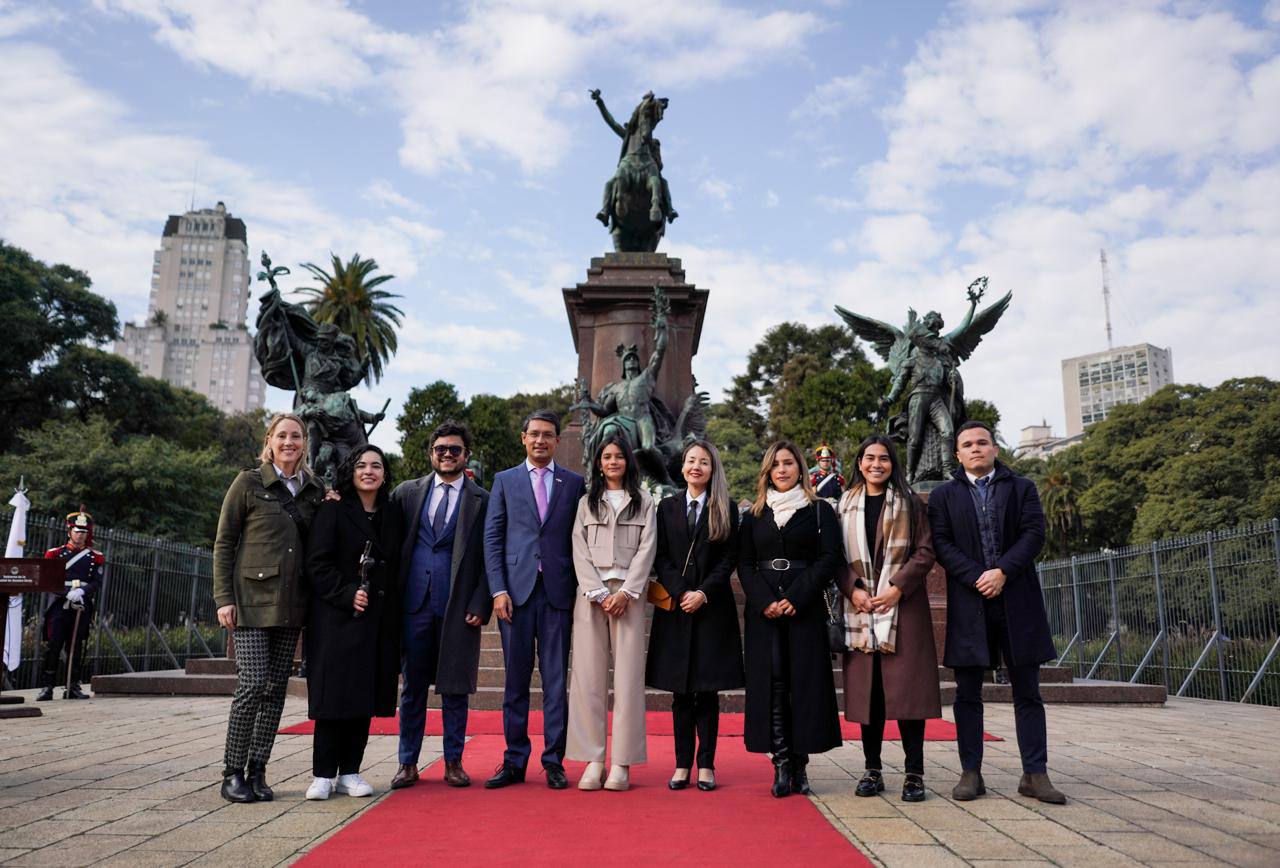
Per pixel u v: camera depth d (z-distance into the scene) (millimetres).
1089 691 10203
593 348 14781
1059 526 43906
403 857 3359
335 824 3947
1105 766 5648
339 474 4953
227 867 3236
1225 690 11711
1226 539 12141
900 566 4812
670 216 16156
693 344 15312
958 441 5023
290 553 4691
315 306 38844
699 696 4941
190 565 15555
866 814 4207
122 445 33156
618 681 4930
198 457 33156
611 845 3551
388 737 6965
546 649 5074
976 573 4656
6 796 4574
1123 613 14398
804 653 4785
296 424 4941
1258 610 11508
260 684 4594
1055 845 3596
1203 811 4273
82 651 10461
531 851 3451
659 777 5211
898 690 4625
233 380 146125
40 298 36562
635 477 5266
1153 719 8625
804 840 3641
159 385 41094
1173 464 35188
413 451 40969
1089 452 41094
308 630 4695
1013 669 4719
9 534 11742
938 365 12773
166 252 157250
